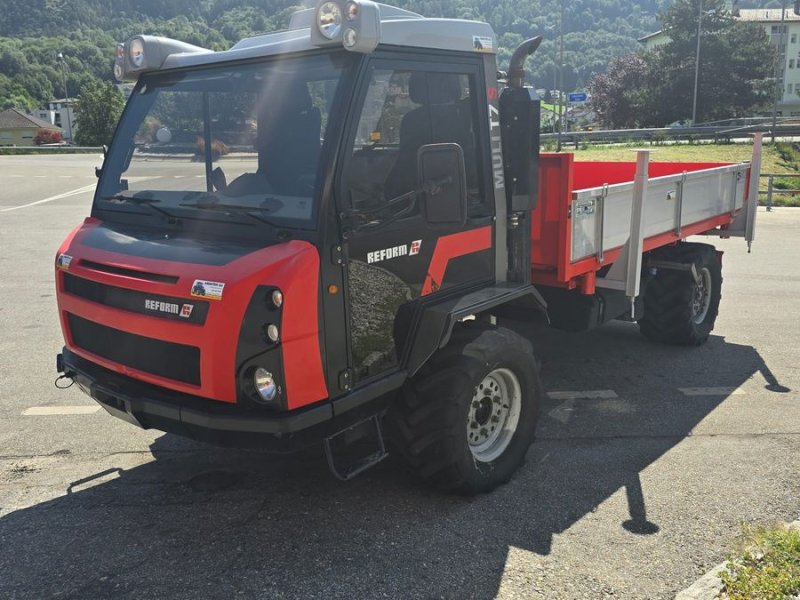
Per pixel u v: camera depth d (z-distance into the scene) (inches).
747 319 327.6
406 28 142.3
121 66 166.2
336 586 133.9
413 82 144.9
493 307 174.7
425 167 131.2
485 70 161.8
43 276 427.8
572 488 171.6
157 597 131.3
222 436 130.6
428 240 150.9
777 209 745.0
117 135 166.4
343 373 136.2
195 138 149.4
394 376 146.6
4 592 133.2
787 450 192.2
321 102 134.1
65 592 133.0
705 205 275.1
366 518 157.2
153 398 137.7
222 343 126.9
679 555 144.0
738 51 2397.9
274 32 158.4
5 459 189.0
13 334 306.7
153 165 157.1
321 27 130.6
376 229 138.6
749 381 246.1
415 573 137.8
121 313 141.6
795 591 123.0
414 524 155.0
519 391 174.1
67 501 166.7
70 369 157.9
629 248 217.2
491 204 166.7
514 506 162.9
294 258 126.3
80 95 2177.7
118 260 143.0
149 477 178.4
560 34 1481.3
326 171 129.4
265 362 126.0
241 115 143.3
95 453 192.5
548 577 136.6
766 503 164.4
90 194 877.8
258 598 130.6
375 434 149.3
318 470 180.2
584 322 225.6
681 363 265.6
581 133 1514.5
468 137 159.5
